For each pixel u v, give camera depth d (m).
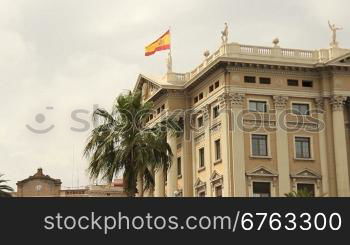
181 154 68.12
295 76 60.38
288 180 57.88
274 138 58.62
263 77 59.38
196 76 63.59
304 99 60.22
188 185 66.44
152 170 40.25
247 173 56.88
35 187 104.50
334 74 60.16
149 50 70.50
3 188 55.19
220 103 58.88
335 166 59.16
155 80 70.62
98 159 39.41
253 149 58.06
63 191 104.38
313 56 60.84
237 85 58.34
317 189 58.62
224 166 57.75
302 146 59.47
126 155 39.03
